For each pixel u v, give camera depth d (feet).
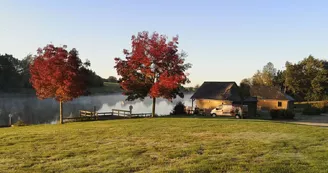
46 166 30.40
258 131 55.67
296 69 266.98
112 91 416.26
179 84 101.24
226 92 165.37
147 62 99.45
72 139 47.29
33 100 252.21
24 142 45.01
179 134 51.72
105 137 48.93
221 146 40.04
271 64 362.74
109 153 36.19
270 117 141.18
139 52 100.42
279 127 61.93
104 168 29.22
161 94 98.84
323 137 47.93
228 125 65.57
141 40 102.32
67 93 83.97
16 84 322.14
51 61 83.56
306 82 265.34
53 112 167.53
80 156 34.86
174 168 28.76
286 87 280.31
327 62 290.97
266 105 201.57
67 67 84.69
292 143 42.09
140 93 106.32
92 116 108.88
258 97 204.95
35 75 85.51
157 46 101.45
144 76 104.73
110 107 211.00
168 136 49.44
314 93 259.60
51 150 38.55
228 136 49.24
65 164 30.99
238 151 36.52
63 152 37.17
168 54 101.04
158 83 98.12
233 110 123.44
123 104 235.20
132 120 81.25
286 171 27.53
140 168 29.14
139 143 42.98
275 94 200.64
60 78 83.71
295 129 58.75
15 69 338.34
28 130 63.93
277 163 30.32
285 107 194.59
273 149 37.70
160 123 70.85
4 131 63.46
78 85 85.46
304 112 160.97
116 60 104.63
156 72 102.89
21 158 34.17
